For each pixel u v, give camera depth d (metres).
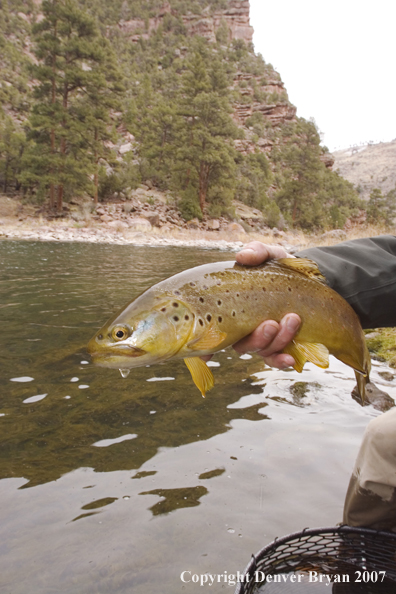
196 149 47.66
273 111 127.69
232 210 47.72
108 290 8.16
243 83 131.12
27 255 15.52
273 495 1.97
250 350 1.60
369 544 1.53
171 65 131.88
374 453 1.60
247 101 124.88
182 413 2.89
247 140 99.62
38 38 39.38
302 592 1.34
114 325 1.45
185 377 3.60
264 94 132.38
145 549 1.62
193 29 156.88
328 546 1.54
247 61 147.38
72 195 42.59
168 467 2.22
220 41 158.00
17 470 2.20
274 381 3.50
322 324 1.63
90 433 2.61
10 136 44.66
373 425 1.64
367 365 1.79
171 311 1.46
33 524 1.77
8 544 1.66
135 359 1.45
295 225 61.56
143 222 36.94
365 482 1.61
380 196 97.00
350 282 1.78
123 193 45.66
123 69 115.38
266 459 2.29
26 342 4.54
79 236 29.02
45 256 15.49
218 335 1.49
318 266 1.78
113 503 1.91
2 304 6.57
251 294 1.54
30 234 27.50
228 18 166.00
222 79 55.41
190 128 49.88
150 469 2.20
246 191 62.09
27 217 36.28
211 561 1.56
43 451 2.39
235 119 120.19
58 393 3.23
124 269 12.23
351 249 1.89
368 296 1.79
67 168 38.34
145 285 8.97
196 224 42.69
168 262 15.20
